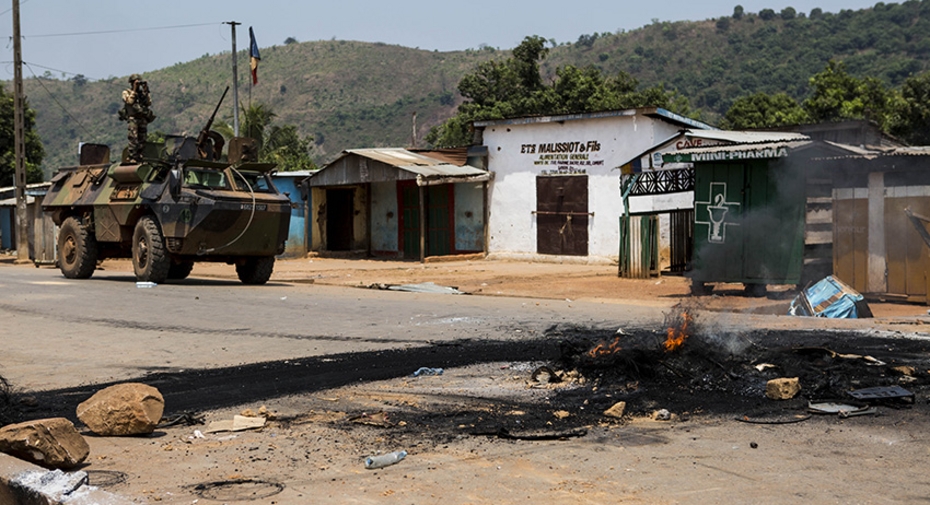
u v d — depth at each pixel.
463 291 17.33
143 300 15.23
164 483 4.81
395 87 195.62
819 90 46.12
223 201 17.92
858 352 8.69
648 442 5.55
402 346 9.88
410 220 31.58
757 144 15.91
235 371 8.45
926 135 37.59
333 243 33.50
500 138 29.03
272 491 4.62
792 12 182.50
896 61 140.75
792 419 6.09
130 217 19.11
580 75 46.84
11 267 27.92
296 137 58.72
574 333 10.53
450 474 4.88
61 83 185.00
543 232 28.00
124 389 6.09
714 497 4.43
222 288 17.78
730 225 15.83
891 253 14.66
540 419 6.20
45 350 10.05
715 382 7.12
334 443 5.64
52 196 21.78
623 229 20.20
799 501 4.35
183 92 188.62
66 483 4.39
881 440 5.54
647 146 25.42
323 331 11.31
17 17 31.23
